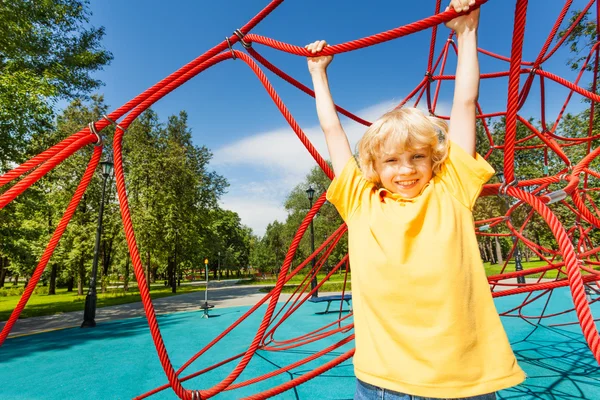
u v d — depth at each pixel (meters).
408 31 1.69
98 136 2.30
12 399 4.48
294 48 2.06
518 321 8.40
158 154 26.06
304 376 2.42
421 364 1.20
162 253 25.09
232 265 70.31
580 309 1.18
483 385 1.16
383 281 1.35
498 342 1.23
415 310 1.27
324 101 1.97
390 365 1.25
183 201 26.42
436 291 1.26
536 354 5.53
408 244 1.36
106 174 11.79
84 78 14.84
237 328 9.16
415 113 1.57
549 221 1.38
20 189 2.09
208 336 8.35
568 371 4.66
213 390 2.07
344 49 1.90
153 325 1.94
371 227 1.50
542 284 2.97
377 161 1.66
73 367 5.87
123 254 23.88
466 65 1.60
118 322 10.96
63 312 13.96
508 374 1.18
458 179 1.48
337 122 1.93
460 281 1.27
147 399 4.34
